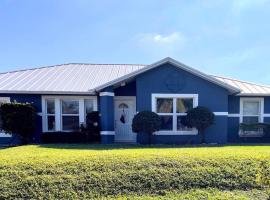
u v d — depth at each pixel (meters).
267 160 8.46
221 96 16.17
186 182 7.65
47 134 16.66
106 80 18.56
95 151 10.20
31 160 8.38
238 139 17.81
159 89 15.84
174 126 15.98
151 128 14.73
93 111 17.05
